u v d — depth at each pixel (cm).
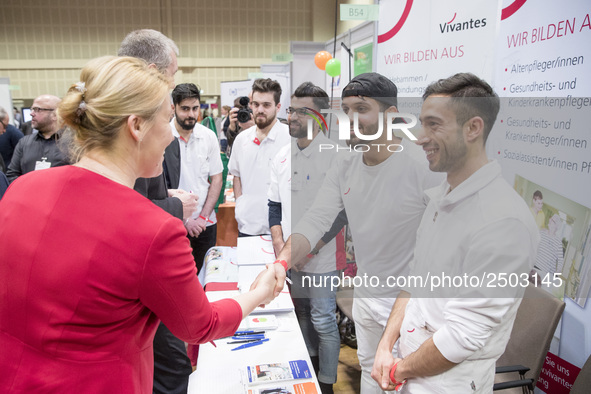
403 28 199
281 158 113
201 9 789
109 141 72
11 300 69
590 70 124
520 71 152
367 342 80
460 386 76
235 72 820
